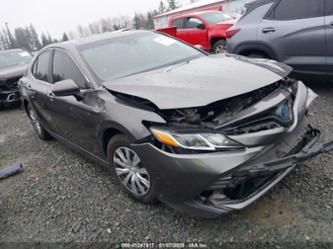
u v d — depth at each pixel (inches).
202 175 80.7
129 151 103.6
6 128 243.1
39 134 193.9
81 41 141.0
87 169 143.6
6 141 209.8
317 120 152.0
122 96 103.2
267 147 84.8
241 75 96.3
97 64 124.4
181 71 110.6
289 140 92.2
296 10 176.2
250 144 82.1
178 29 398.3
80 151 143.1
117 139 105.0
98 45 136.0
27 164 162.7
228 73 99.3
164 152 86.2
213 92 86.4
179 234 93.0
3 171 154.3
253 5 199.6
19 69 306.3
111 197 117.5
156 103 87.0
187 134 83.4
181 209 90.2
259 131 84.4
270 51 190.1
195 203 86.4
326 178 105.9
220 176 79.7
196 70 108.6
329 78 173.5
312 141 100.8
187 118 86.7
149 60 132.7
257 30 194.2
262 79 93.0
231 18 370.3
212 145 81.0
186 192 85.4
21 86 187.0
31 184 139.3
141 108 94.9
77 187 129.2
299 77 188.1
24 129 230.7
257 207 98.0
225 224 93.6
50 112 151.3
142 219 102.2
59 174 143.9
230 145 81.0
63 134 152.5
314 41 169.0
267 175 83.6
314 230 86.0
